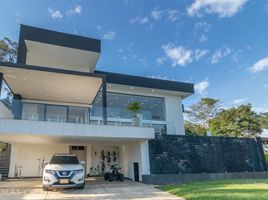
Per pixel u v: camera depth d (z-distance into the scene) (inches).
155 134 544.7
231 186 379.6
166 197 312.8
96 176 660.1
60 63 712.4
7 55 946.1
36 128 419.8
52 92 611.5
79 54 658.8
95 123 477.7
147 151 524.4
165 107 900.6
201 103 1649.9
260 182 454.6
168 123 717.3
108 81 764.0
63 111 462.0
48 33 605.6
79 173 370.0
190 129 1498.5
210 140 598.5
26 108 434.0
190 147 568.4
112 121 494.6
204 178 550.9
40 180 538.3
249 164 624.1
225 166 591.8
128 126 495.5
